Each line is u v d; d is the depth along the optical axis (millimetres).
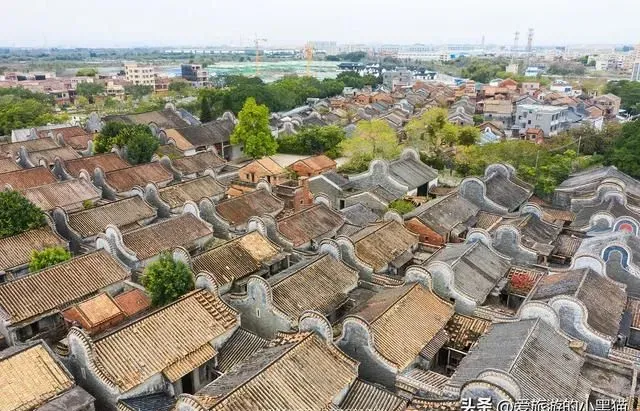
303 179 70625
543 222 55562
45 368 28672
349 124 118062
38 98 158375
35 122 112188
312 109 139625
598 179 66188
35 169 66812
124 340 31000
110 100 169750
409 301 36906
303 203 66312
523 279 43688
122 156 78625
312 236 51688
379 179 69375
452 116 120750
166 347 31734
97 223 53375
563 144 93688
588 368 32344
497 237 50000
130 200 57906
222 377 29672
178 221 52062
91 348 29125
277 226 50031
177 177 75188
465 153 83062
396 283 42906
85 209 57438
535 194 69750
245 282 43438
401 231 51469
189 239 50719
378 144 84000
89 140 87562
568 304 33969
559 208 65312
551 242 52219
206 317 34812
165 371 30797
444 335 36000
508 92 163875
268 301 36875
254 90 132000
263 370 28078
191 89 199500
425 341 34062
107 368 29203
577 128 103438
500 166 69000
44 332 38750
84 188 62688
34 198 58188
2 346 36625
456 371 30469
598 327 34344
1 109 114938
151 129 92125
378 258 46312
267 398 26859
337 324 37406
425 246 52438
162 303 39000
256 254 45750
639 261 43094
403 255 48750
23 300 37688
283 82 166625
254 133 93750
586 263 41469
